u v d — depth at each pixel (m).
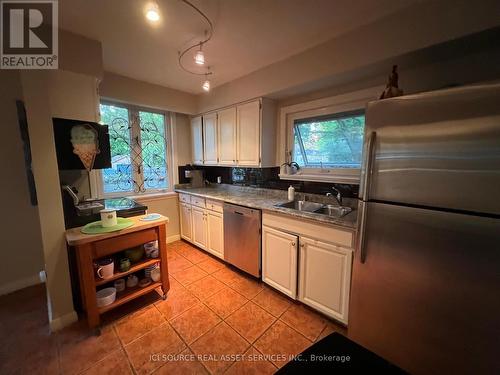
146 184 3.19
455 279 1.09
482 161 0.97
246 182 3.07
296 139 2.51
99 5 1.39
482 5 1.16
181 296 2.10
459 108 1.01
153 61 2.18
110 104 2.77
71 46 1.72
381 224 1.31
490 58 1.38
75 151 1.79
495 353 1.02
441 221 1.10
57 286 1.66
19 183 2.14
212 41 1.81
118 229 1.71
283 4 1.37
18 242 2.17
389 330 1.35
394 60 1.52
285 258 1.99
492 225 0.98
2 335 1.61
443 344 1.16
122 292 1.88
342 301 1.66
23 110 1.74
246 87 2.51
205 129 3.20
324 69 1.82
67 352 1.48
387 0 1.32
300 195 2.45
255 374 1.36
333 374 0.88
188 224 3.26
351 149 2.12
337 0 1.33
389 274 1.31
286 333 1.66
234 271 2.57
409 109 1.15
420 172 1.14
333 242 1.67
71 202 2.01
